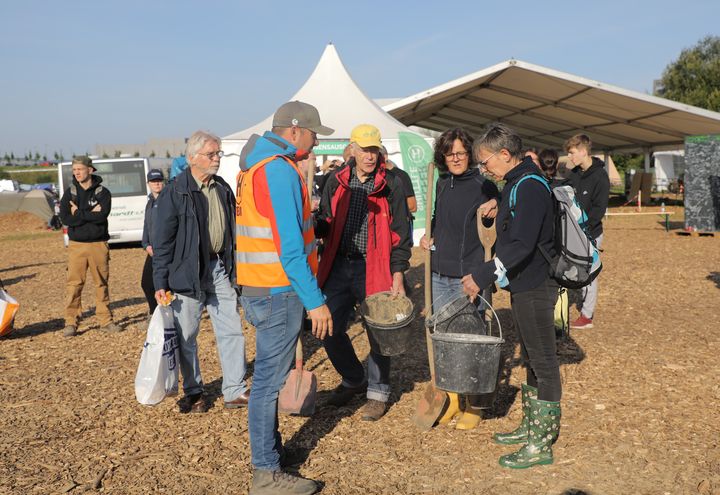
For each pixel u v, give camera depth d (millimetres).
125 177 17688
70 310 7398
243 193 3439
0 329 7203
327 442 4121
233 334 4762
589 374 5277
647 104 18047
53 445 4184
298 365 4324
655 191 40750
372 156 4344
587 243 3562
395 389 5074
